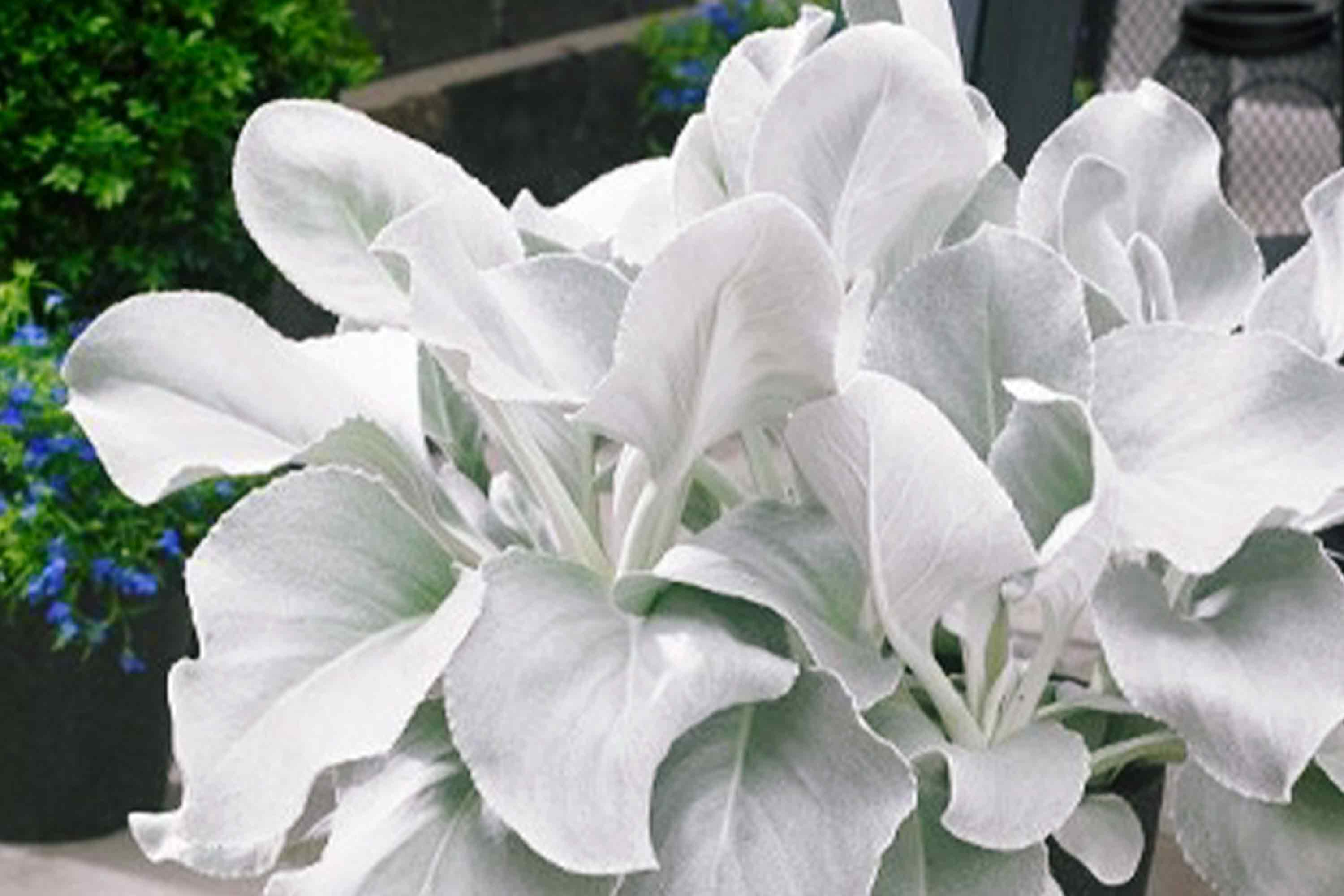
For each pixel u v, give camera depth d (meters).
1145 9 2.78
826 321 1.20
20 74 2.97
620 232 1.41
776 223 1.16
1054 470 1.26
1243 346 1.28
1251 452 1.26
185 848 1.35
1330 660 1.26
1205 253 1.47
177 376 1.33
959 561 1.23
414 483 1.34
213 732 1.21
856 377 1.22
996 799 1.23
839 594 1.26
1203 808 1.36
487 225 1.34
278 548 1.25
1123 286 1.37
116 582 2.60
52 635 2.67
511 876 1.23
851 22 1.40
